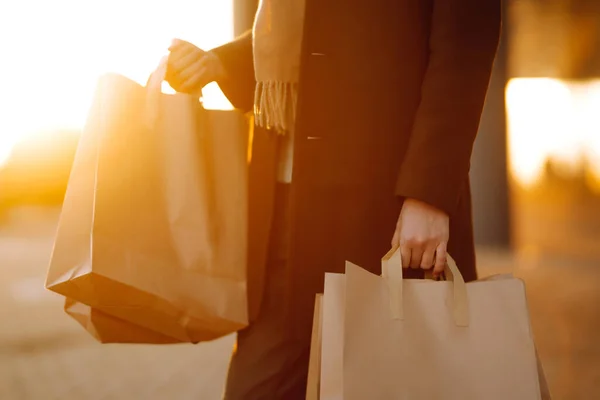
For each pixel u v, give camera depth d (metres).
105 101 1.33
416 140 1.17
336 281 1.10
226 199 1.43
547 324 4.88
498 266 8.18
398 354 1.08
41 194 17.58
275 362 1.41
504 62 10.05
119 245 1.32
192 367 3.90
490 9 1.20
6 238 12.28
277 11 1.32
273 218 1.45
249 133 1.53
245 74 1.54
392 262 1.11
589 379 3.51
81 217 1.33
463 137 1.16
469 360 1.10
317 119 1.25
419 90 1.24
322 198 1.25
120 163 1.33
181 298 1.37
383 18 1.24
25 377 3.72
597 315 5.13
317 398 1.14
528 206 13.32
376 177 1.24
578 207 13.22
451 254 1.26
